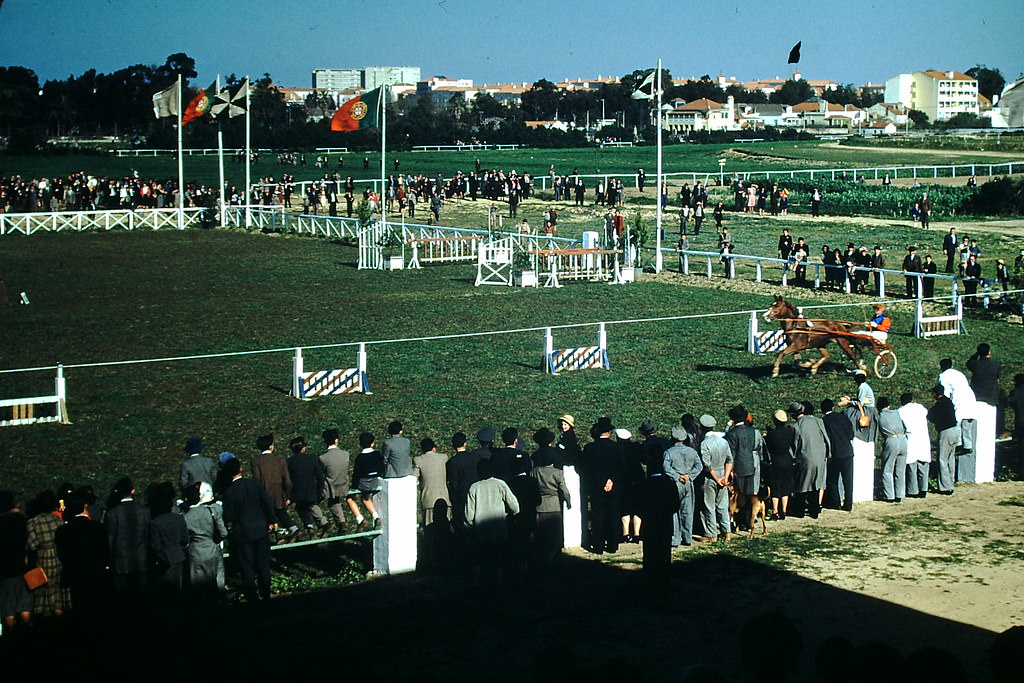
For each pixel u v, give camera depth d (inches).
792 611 467.5
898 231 2193.7
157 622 456.1
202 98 2474.2
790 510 636.1
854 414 647.1
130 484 471.2
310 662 414.0
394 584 515.5
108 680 398.9
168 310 1346.0
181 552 458.0
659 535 485.1
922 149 4753.9
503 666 412.5
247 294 1486.2
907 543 564.7
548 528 526.3
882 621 454.9
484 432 556.4
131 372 994.7
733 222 2391.7
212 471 567.5
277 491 561.6
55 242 2155.5
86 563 444.1
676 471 557.3
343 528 597.0
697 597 486.6
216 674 404.2
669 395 911.7
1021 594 485.7
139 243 2150.6
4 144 5137.8
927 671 234.5
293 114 6737.2
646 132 5925.2
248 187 2497.5
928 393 939.3
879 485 685.9
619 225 1830.7
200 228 2465.6
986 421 695.1
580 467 577.6
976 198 2511.1
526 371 1002.7
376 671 407.2
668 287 1584.6
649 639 438.3
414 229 2180.1
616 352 1097.4
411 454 723.4
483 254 1611.7
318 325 1237.7
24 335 1173.7
